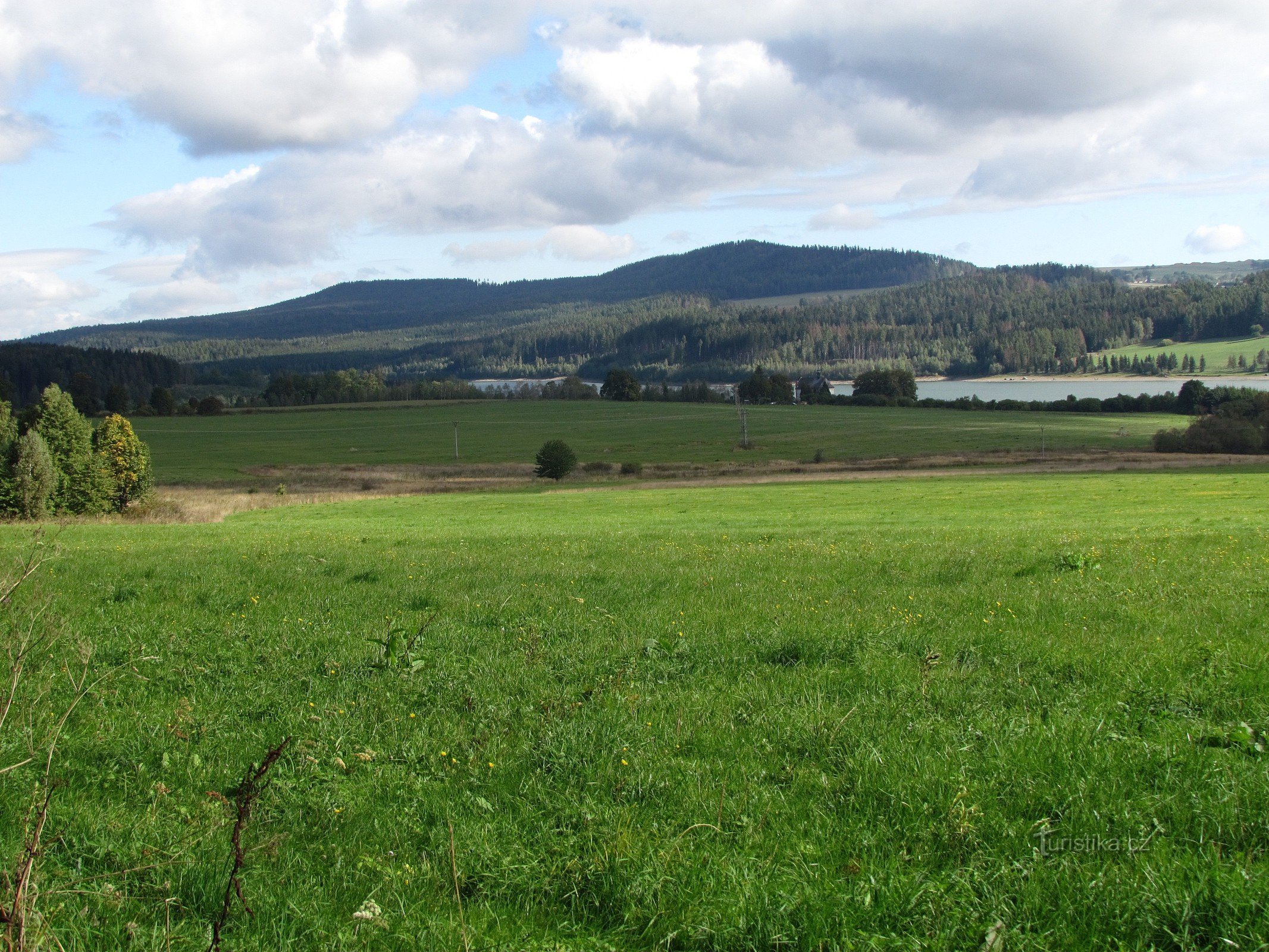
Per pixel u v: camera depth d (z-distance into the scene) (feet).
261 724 26.37
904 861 17.52
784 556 66.54
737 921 15.38
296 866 17.81
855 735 23.81
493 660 33.12
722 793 20.15
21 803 19.94
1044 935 14.94
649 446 400.47
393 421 515.09
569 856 17.79
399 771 22.66
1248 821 18.38
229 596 47.78
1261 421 305.12
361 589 50.55
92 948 14.94
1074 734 23.24
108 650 34.65
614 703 27.32
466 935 15.23
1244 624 36.47
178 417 538.47
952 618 39.50
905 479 240.73
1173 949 14.74
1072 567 54.80
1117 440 372.17
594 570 59.31
